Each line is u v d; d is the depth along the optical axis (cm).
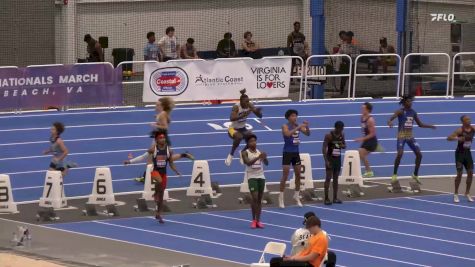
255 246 3831
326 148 4503
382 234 4078
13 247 3716
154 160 4125
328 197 4538
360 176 4778
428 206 4572
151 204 4419
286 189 4772
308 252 3028
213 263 3556
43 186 4678
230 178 4938
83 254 3631
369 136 4891
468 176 4659
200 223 4166
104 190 4347
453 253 3828
